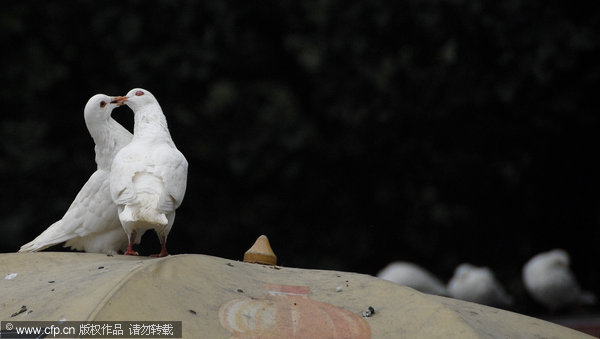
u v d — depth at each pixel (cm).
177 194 587
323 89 1619
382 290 453
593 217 1797
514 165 1675
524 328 471
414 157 1680
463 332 396
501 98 1589
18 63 1559
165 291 405
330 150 1662
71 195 1561
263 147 1605
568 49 1581
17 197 1525
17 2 1568
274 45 1695
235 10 1620
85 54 1630
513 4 1578
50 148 1574
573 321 1276
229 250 1702
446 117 1647
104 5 1603
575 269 1814
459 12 1568
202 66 1617
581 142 1742
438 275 1730
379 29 1599
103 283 412
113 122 672
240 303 420
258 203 1677
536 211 1758
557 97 1644
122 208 582
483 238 1742
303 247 1714
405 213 1716
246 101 1611
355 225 1730
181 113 1592
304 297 446
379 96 1598
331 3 1578
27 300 432
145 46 1619
